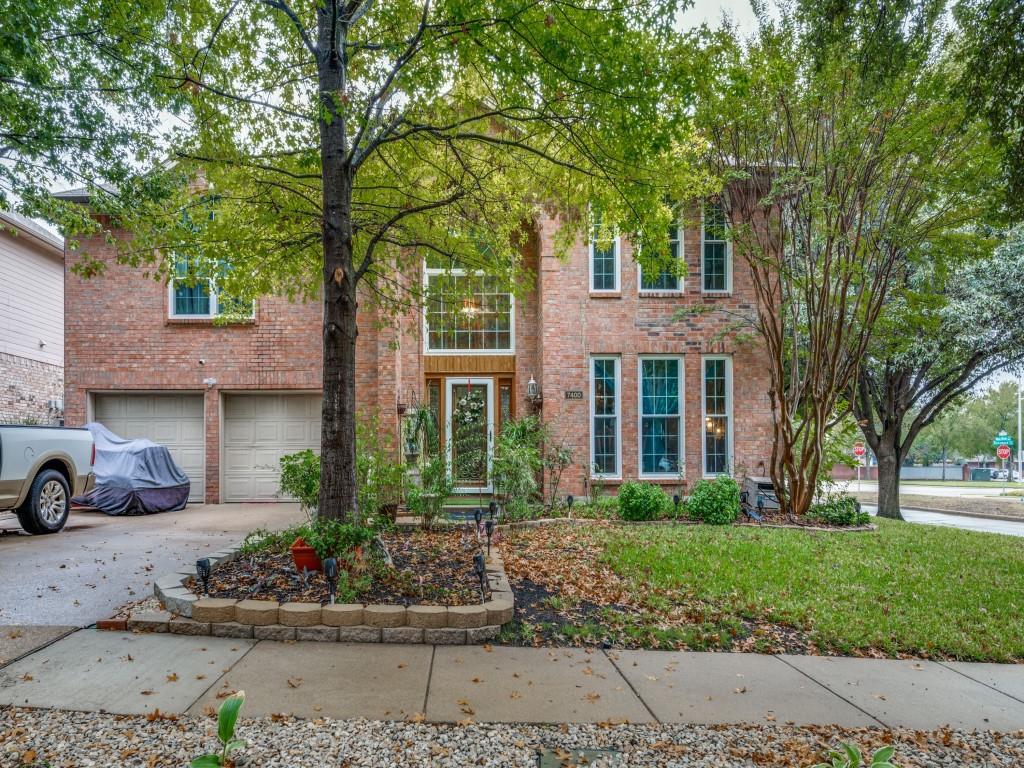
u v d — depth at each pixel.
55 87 7.12
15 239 16.02
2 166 7.55
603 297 12.99
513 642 4.84
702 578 6.72
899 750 3.36
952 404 17.94
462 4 5.01
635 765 3.08
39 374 17.03
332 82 6.09
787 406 11.25
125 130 7.55
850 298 11.12
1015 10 5.48
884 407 16.22
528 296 13.59
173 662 4.21
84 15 6.27
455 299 9.16
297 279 8.70
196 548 7.72
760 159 10.61
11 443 8.12
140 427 12.84
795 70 9.24
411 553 7.24
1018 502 22.41
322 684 3.93
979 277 13.75
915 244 9.99
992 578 7.23
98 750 3.06
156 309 12.59
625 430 12.94
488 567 6.51
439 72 5.84
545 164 7.76
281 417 13.02
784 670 4.50
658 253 7.03
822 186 9.78
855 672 4.52
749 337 12.64
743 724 3.59
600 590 6.24
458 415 13.15
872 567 7.50
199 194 7.69
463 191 7.62
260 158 7.13
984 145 8.71
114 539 8.39
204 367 12.63
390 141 6.77
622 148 6.16
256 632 4.74
